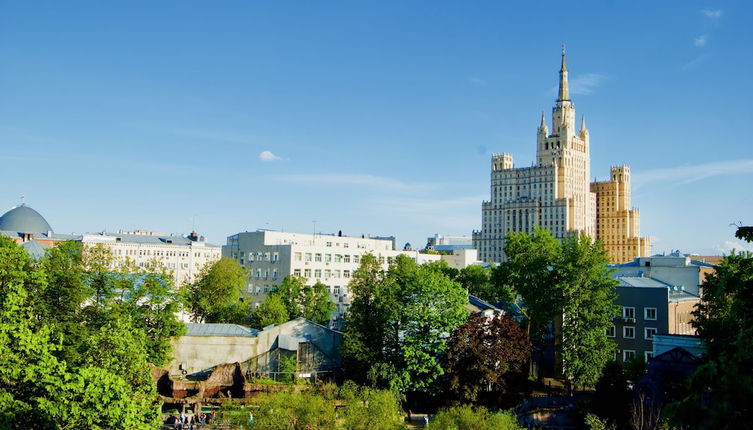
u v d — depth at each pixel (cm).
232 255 16562
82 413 3834
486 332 8081
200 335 8956
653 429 5888
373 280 8800
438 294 8281
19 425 3634
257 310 10650
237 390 7631
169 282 7981
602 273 9144
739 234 2433
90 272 7288
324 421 5219
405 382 7750
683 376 6562
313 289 12250
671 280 11369
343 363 8694
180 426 6259
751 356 2041
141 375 4703
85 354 4722
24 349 4025
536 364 11225
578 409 7244
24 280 5194
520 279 10112
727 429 2025
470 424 5219
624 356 10206
